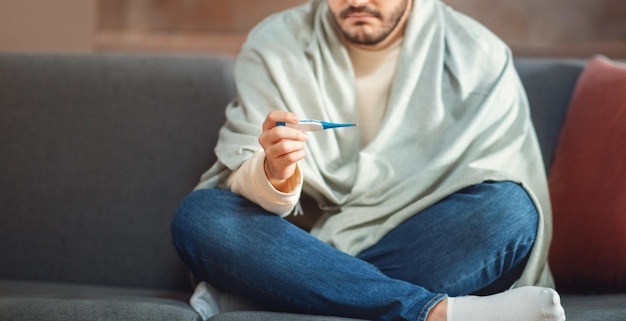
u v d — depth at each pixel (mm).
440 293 1487
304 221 1833
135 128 2031
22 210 2014
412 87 1845
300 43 1913
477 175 1602
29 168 2025
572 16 3314
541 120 2057
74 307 1411
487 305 1387
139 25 3430
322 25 1927
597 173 1814
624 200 1725
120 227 1997
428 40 1886
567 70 2107
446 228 1541
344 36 1888
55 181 2020
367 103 1888
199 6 3422
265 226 1497
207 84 2049
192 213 1535
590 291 1807
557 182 1920
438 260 1529
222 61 2094
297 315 1382
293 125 1481
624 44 3299
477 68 1869
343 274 1452
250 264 1477
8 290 1775
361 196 1760
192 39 3422
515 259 1572
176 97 2043
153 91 2047
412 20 1890
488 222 1523
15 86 2064
